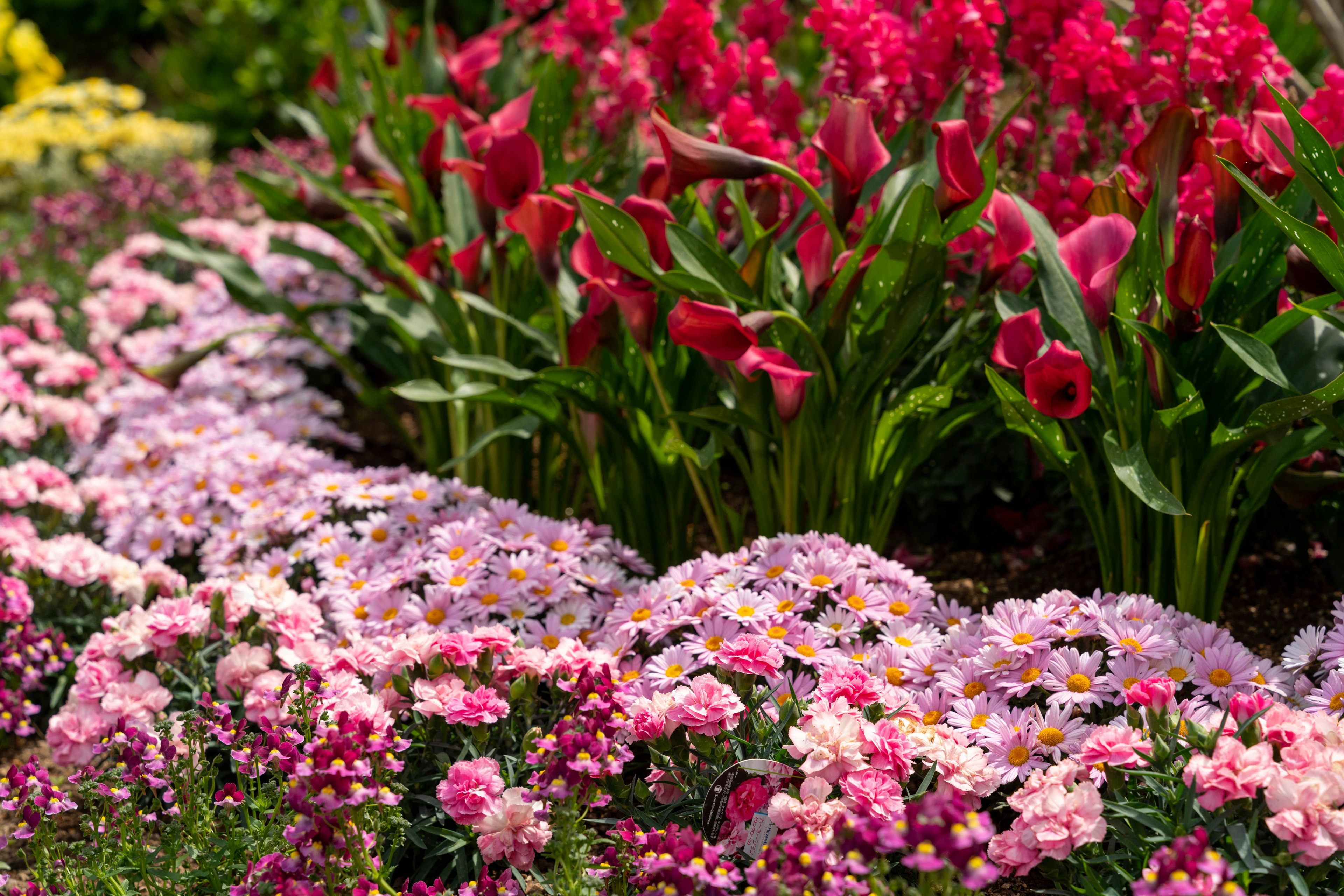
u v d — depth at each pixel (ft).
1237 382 6.88
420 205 10.47
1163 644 5.81
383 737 5.48
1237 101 7.66
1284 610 8.02
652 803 6.09
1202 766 4.83
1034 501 9.48
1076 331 7.21
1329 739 5.14
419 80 11.86
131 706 6.68
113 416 11.50
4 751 7.91
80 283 14.23
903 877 5.43
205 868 5.67
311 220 11.18
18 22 29.07
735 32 14.23
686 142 6.88
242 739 5.91
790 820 5.35
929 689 6.19
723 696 5.68
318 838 4.95
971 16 8.11
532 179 7.73
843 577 6.69
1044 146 9.96
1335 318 6.02
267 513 8.61
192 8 26.43
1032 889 5.76
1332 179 6.03
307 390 11.53
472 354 9.60
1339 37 9.15
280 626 6.93
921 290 7.13
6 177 19.99
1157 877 4.20
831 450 7.64
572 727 5.35
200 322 12.36
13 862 6.75
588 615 7.29
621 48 11.93
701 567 7.04
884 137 8.88
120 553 9.27
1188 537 7.04
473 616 7.27
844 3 8.40
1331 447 6.60
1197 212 7.63
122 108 23.88
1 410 10.96
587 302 9.01
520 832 5.56
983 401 7.52
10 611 7.76
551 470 9.66
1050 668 5.88
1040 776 5.26
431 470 10.90
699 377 8.43
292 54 22.77
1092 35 8.15
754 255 7.45
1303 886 4.56
